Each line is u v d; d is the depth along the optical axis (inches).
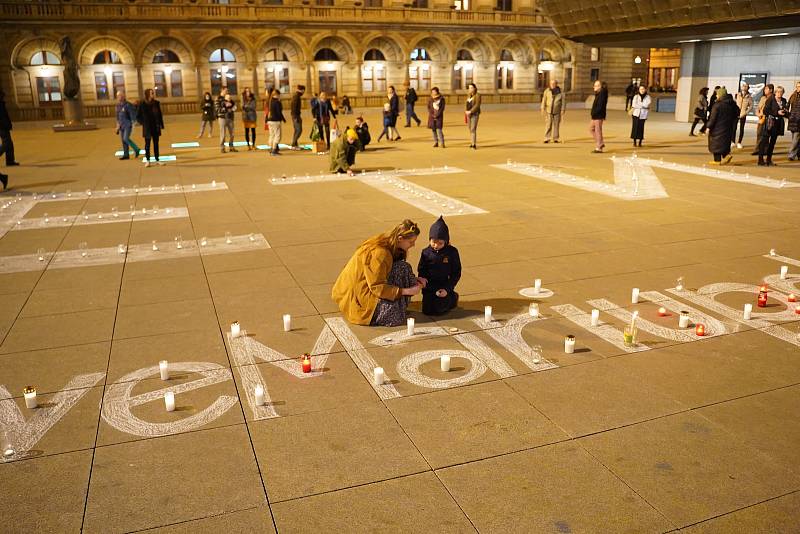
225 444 174.7
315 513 147.0
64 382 211.0
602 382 207.3
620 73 2183.8
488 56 2018.9
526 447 171.8
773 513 145.1
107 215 461.1
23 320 264.5
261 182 594.2
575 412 189.3
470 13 1947.6
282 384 208.1
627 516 144.6
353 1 1843.0
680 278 292.4
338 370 217.3
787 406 191.9
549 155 765.3
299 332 248.8
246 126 856.3
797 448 170.4
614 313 265.1
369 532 140.7
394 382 208.5
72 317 267.3
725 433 177.8
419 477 159.6
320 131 822.5
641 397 197.8
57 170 690.8
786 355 225.8
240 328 253.4
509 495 152.4
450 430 180.4
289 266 333.4
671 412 189.0
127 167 709.9
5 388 207.3
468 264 331.9
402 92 1939.0
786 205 466.9
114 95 1675.7
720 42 1154.0
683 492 152.7
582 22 1184.2
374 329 251.1
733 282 301.7
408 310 270.2
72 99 1333.7
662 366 218.4
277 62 1797.5
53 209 484.7
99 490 155.9
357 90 1878.7
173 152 851.4
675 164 676.1
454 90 2011.6
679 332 246.1
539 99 2106.3
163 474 162.1
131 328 254.8
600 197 502.6
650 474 159.6
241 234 400.5
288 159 755.4
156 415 190.2
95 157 810.2
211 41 1733.5
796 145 677.3
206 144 960.9
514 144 896.9
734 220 422.9
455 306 271.9
